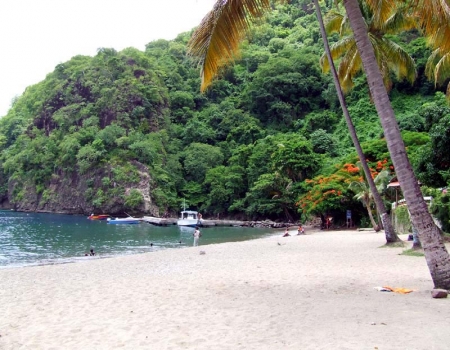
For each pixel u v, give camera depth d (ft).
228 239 118.21
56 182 243.81
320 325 20.47
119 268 49.85
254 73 285.23
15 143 291.99
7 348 19.35
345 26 68.85
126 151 223.10
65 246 99.09
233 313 24.30
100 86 261.65
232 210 205.26
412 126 169.27
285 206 179.73
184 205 210.59
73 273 46.01
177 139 258.37
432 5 28.19
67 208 232.73
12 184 270.46
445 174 66.03
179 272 44.34
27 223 171.32
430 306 23.24
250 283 34.88
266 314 23.58
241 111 264.93
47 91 288.10
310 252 60.64
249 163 211.20
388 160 132.26
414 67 68.13
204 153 237.45
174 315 24.47
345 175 129.80
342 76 70.33
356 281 33.83
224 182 212.84
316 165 173.17
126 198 206.59
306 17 350.43
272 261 51.39
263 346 17.71
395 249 56.85
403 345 16.67
